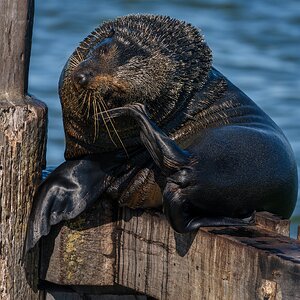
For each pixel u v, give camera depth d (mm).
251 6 105000
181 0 107125
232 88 29844
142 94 28047
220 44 91312
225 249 23734
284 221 24859
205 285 24578
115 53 28094
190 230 25328
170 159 26312
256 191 27469
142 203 27812
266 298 21938
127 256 27688
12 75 26781
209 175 26609
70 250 27766
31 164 26953
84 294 28656
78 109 28062
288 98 72188
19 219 27047
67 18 97250
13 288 27359
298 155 57438
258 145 27922
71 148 29047
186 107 28781
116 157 28422
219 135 27812
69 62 29266
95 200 27688
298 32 96250
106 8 103062
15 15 26516
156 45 28453
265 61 84562
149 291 26891
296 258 21688
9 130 26484
